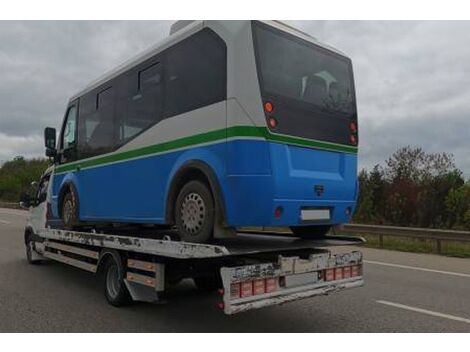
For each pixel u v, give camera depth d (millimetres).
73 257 8758
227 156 5453
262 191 5320
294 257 5566
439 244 13797
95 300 7488
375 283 8797
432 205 29250
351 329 5895
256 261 5684
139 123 7078
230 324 6152
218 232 5520
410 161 33125
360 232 16031
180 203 6074
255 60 5496
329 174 6148
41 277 9453
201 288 7707
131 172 7176
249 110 5406
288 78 5820
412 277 9461
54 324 6137
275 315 6566
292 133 5695
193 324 6148
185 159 6027
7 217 30578
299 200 5645
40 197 10812
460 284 8758
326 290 5867
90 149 8477
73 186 8969
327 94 6312
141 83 7121
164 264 6195
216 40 5777
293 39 6008
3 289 8312
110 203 7727
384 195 30922
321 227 7121
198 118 5910
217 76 5707
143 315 6590
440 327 5984
